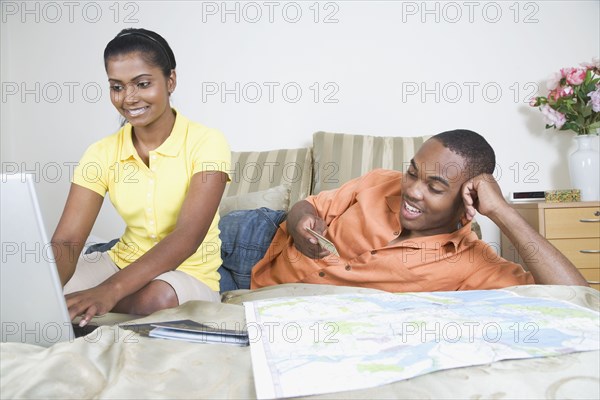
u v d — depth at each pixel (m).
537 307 0.80
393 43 2.41
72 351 0.59
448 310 0.79
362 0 2.42
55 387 0.53
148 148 1.19
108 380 0.55
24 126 2.52
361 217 1.43
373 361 0.57
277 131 2.43
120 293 0.85
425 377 0.54
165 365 0.58
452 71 2.41
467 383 0.53
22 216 0.62
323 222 1.47
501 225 1.25
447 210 1.29
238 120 2.44
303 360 0.57
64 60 2.49
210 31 2.44
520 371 0.56
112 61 1.08
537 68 2.41
